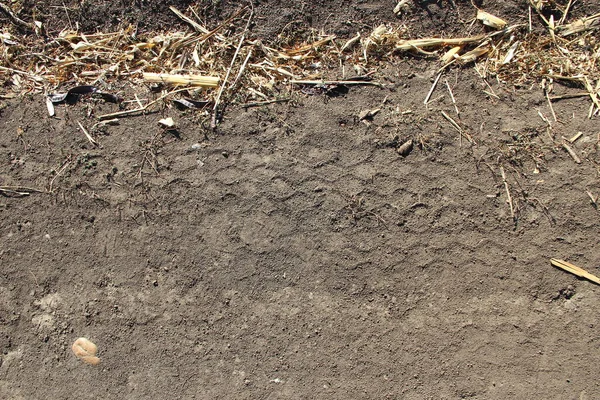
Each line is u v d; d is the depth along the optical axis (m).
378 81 1.49
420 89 1.49
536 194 1.44
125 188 1.48
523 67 1.49
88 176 1.49
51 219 1.48
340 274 1.44
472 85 1.49
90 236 1.47
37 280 1.47
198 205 1.46
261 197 1.46
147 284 1.45
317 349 1.42
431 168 1.46
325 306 1.43
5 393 1.44
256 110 1.49
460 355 1.41
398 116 1.48
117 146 1.49
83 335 1.45
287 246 1.45
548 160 1.45
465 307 1.42
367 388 1.41
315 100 1.49
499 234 1.43
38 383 1.44
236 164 1.47
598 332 1.40
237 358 1.43
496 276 1.42
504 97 1.48
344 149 1.47
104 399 1.43
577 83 1.48
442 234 1.44
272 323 1.43
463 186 1.45
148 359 1.43
